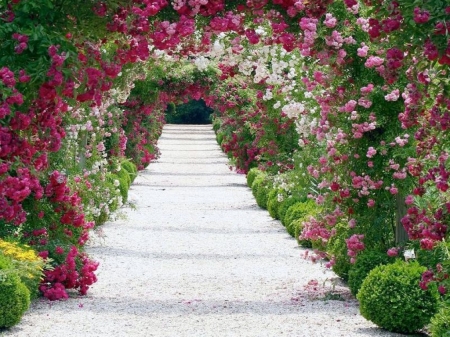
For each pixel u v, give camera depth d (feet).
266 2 21.52
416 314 25.29
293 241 47.80
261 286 34.45
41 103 19.33
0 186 17.98
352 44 27.76
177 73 72.95
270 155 58.34
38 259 29.17
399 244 30.04
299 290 33.45
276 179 54.03
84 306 29.96
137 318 28.02
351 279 30.32
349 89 29.32
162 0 20.17
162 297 31.96
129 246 45.39
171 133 175.94
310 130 35.94
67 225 33.30
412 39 17.24
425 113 19.86
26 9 18.75
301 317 28.09
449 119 17.49
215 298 31.78
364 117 29.32
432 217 19.22
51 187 30.53
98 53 20.40
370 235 30.60
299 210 48.67
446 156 19.11
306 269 38.68
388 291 25.64
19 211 19.27
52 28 19.86
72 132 38.75
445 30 16.22
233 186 84.38
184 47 24.64
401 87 28.45
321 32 24.02
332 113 29.84
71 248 32.24
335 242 32.78
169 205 66.95
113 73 20.56
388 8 17.21
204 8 21.43
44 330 26.02
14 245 29.48
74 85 18.98
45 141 20.11
